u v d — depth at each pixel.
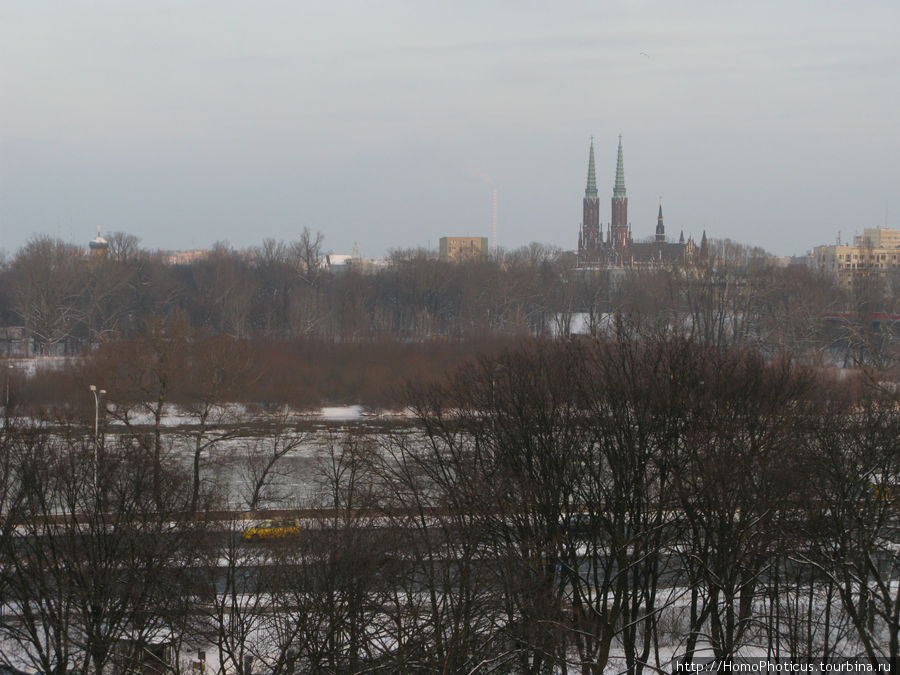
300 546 74.44
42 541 76.12
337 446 143.75
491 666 71.19
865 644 68.19
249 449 147.62
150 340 139.88
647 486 77.62
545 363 99.06
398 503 92.75
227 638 74.00
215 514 92.19
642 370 89.44
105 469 87.06
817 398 107.94
